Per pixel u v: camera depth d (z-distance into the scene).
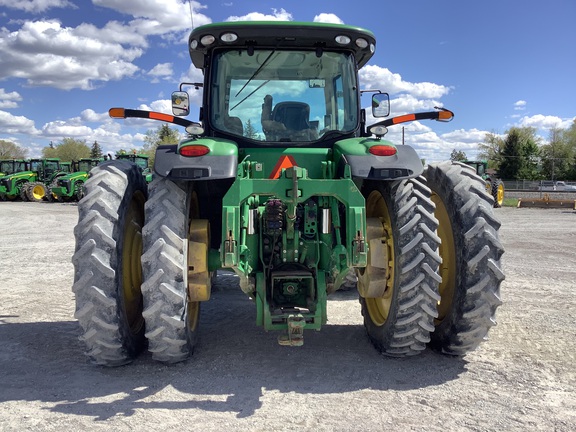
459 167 4.09
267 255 3.93
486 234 3.65
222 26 4.29
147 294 3.49
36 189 31.78
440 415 3.02
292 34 4.35
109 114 4.29
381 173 3.66
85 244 3.51
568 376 3.65
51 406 3.12
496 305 3.71
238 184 3.49
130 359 3.84
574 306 5.71
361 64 5.18
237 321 5.15
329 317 5.34
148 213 3.60
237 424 2.90
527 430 2.84
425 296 3.68
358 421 2.94
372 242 4.02
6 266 8.39
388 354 3.98
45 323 5.03
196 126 3.89
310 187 3.55
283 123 4.58
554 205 27.02
